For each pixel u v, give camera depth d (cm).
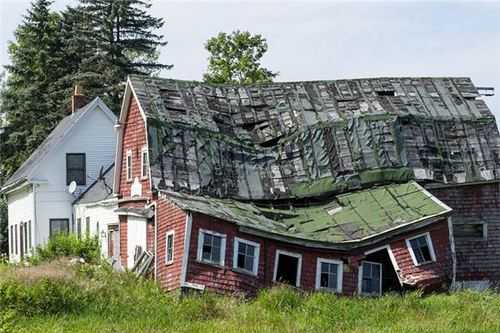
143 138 4641
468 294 3644
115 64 8550
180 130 4531
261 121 4878
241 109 4922
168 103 4681
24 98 8450
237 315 3159
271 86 5053
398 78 5116
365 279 4084
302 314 3209
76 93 7031
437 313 3250
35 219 6078
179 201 3969
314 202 4631
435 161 4703
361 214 4294
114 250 5128
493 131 4894
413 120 4803
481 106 5012
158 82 4806
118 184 4947
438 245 4059
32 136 8188
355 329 2942
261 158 4712
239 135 4784
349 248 4000
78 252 4509
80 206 5897
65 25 8831
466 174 4700
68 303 3155
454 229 4631
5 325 2766
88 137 6206
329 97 4981
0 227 7606
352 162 4659
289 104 4944
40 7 8762
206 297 3356
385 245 4028
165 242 4056
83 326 2900
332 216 4378
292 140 4766
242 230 3891
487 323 3030
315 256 4028
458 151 4778
